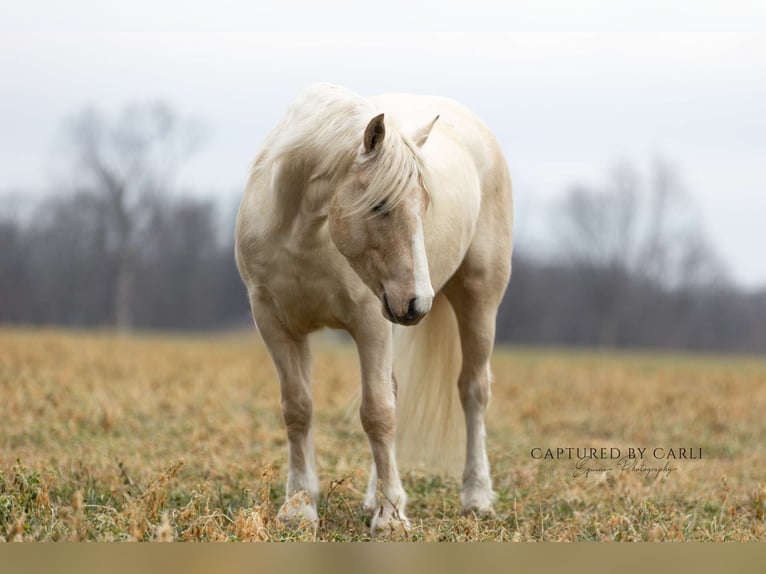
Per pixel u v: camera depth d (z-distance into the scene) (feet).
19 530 25.99
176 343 132.36
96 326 333.21
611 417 62.54
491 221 37.65
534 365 112.37
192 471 38.99
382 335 31.17
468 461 36.94
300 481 32.53
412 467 39.73
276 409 58.70
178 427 49.83
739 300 370.73
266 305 31.71
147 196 315.58
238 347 126.00
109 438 45.52
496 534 30.68
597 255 334.85
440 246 33.45
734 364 151.12
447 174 34.35
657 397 72.79
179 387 63.21
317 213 29.27
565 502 36.47
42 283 327.06
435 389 37.93
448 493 38.52
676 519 32.68
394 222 27.32
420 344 37.81
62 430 46.14
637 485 38.01
